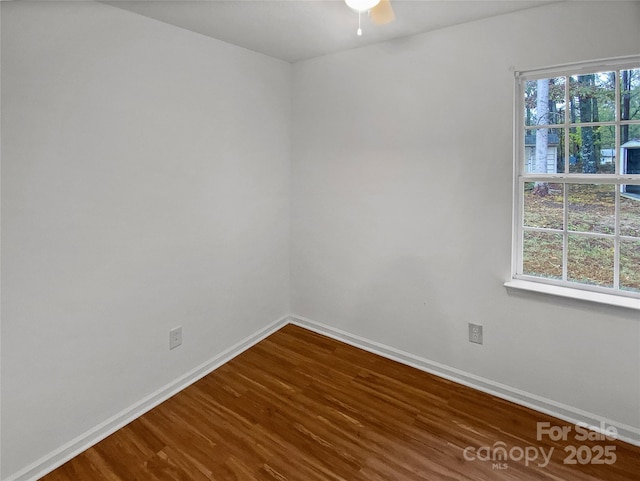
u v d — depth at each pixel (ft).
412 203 8.59
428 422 7.04
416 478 5.79
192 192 8.10
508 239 7.43
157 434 6.79
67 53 5.86
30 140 5.53
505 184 7.34
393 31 7.89
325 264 10.37
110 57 6.42
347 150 9.50
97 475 5.90
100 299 6.63
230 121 8.81
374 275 9.44
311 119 10.11
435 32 7.82
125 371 7.13
